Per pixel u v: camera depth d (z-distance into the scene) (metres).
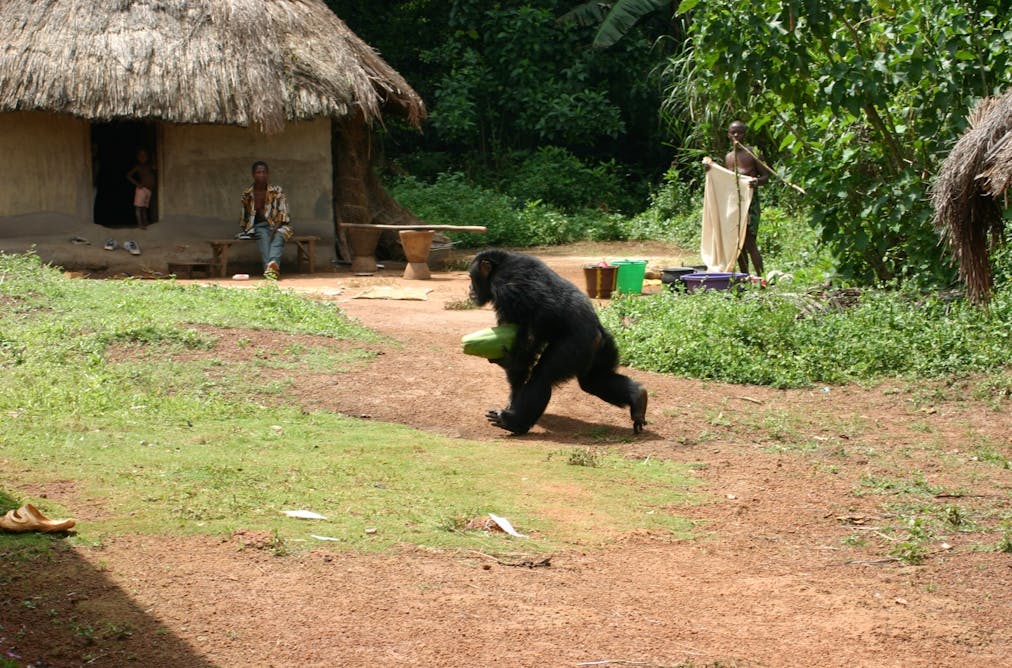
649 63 30.41
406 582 5.23
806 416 9.64
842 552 6.32
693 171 27.58
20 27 16.95
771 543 6.42
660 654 4.64
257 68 17.45
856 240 13.34
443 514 6.41
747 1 12.84
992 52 12.54
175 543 5.50
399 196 26.81
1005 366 11.02
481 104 31.27
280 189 17.78
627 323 12.70
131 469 6.84
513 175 30.00
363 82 18.34
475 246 24.22
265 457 7.48
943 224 10.14
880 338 11.60
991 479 7.91
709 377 10.92
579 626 4.86
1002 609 5.49
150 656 4.30
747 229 14.98
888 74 12.62
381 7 32.66
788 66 13.05
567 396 9.98
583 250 23.81
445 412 9.33
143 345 10.23
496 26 30.48
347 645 4.51
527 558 5.75
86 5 17.34
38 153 17.52
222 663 4.29
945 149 12.58
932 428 9.38
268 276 15.21
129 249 17.86
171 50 17.17
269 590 5.00
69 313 11.21
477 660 4.46
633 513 6.78
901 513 7.09
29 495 6.14
